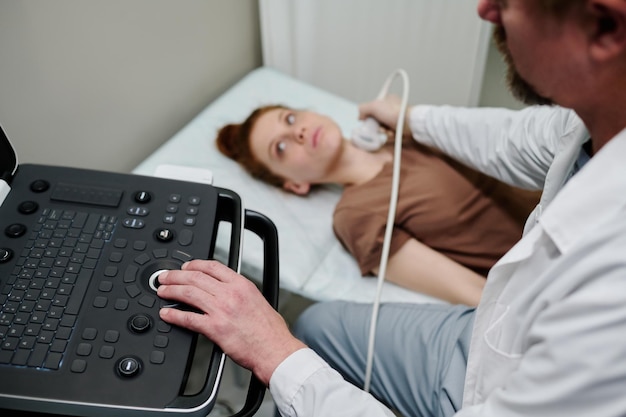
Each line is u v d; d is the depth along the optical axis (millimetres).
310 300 1265
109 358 624
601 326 523
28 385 595
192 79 1467
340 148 1304
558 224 603
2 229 706
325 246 1217
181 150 1329
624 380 520
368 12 1471
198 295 687
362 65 1584
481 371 730
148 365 625
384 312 1018
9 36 1003
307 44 1559
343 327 1022
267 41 1548
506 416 611
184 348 648
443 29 1466
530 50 557
